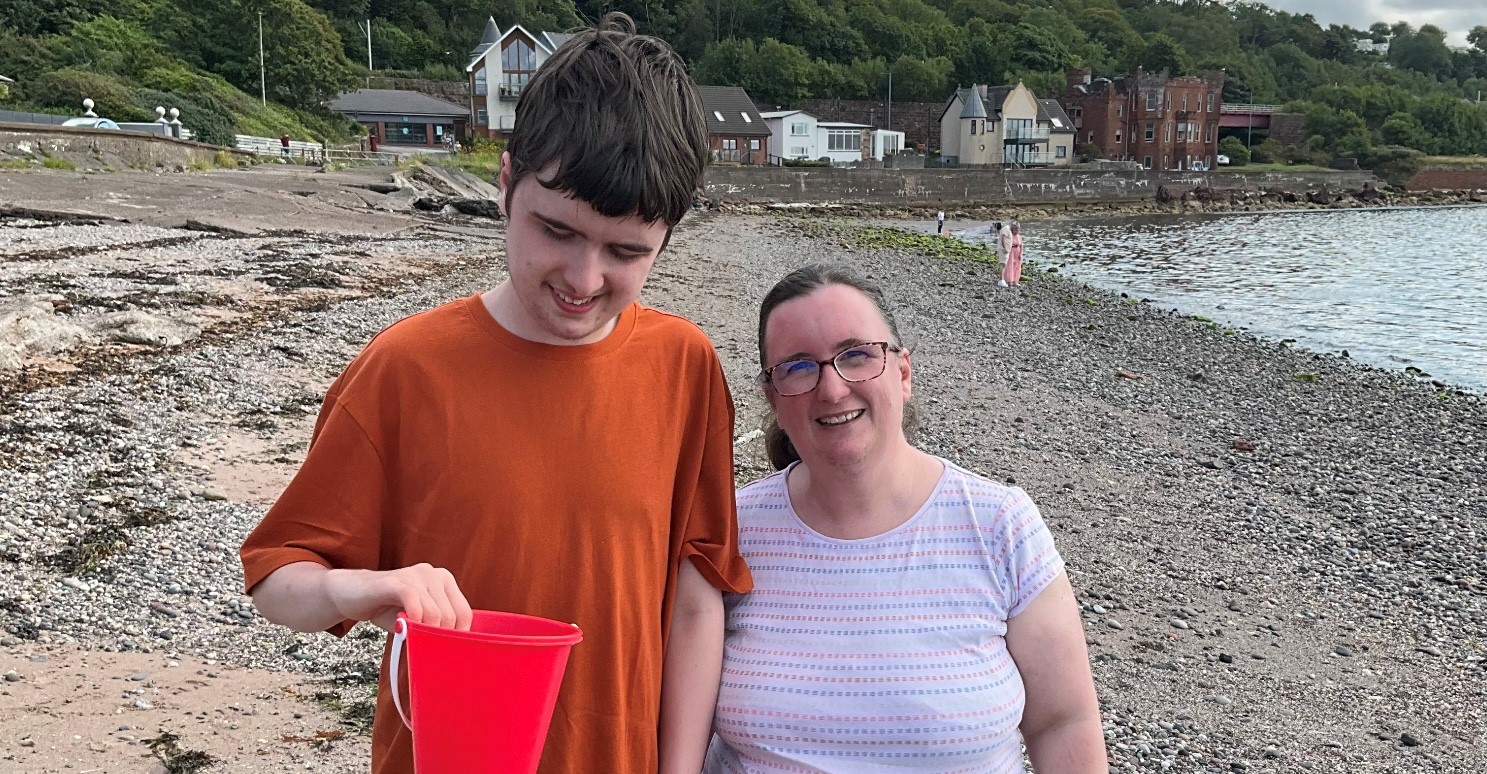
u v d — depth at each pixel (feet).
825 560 6.86
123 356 26.21
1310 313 73.67
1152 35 435.94
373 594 4.87
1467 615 22.03
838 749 6.54
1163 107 301.63
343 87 215.92
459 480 5.57
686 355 6.34
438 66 289.33
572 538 5.70
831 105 304.09
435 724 4.79
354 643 13.91
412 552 5.67
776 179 190.39
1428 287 89.30
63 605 13.89
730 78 313.94
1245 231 162.09
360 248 55.57
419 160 143.33
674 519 6.46
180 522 17.15
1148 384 44.47
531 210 5.33
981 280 80.74
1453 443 38.17
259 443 21.70
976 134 288.10
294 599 5.13
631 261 5.53
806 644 6.71
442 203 92.43
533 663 4.73
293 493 5.54
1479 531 27.94
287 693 12.36
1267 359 53.88
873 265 87.20
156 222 55.67
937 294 69.92
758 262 81.05
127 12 190.39
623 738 5.90
